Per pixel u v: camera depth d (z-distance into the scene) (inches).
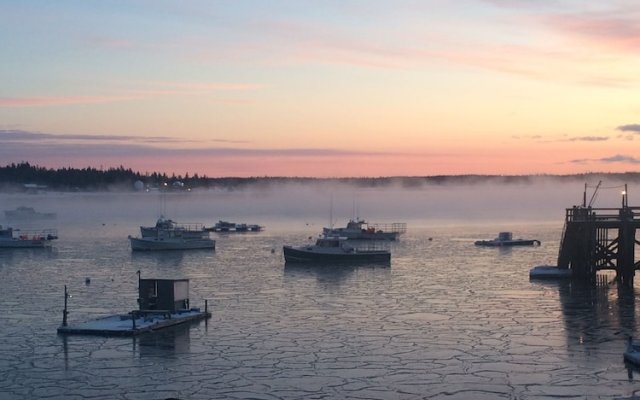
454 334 2171.5
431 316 2439.7
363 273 3668.8
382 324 2320.4
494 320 2359.7
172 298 2390.5
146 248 5182.1
